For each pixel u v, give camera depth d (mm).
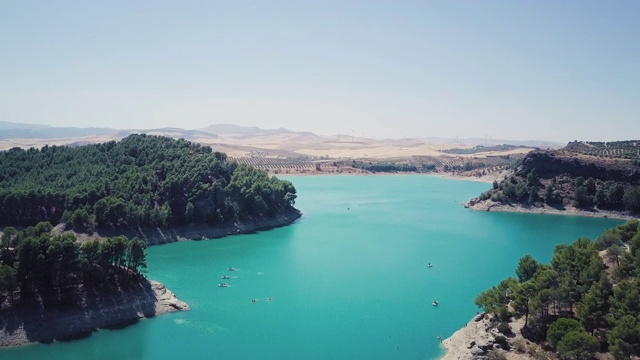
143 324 170375
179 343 157750
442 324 176750
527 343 138375
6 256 168750
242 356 150125
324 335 166125
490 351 137500
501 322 148500
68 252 167250
